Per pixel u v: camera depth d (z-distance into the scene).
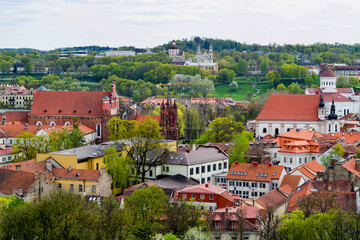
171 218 190.88
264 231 196.50
